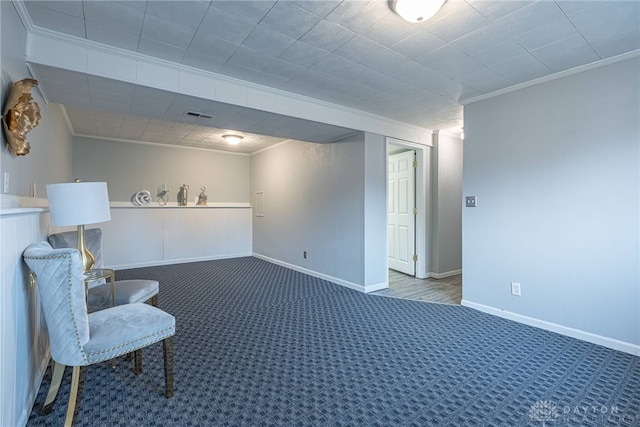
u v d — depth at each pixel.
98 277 2.16
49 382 2.01
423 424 1.66
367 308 3.54
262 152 6.57
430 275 5.08
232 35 2.27
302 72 2.88
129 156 5.78
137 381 2.03
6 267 1.36
